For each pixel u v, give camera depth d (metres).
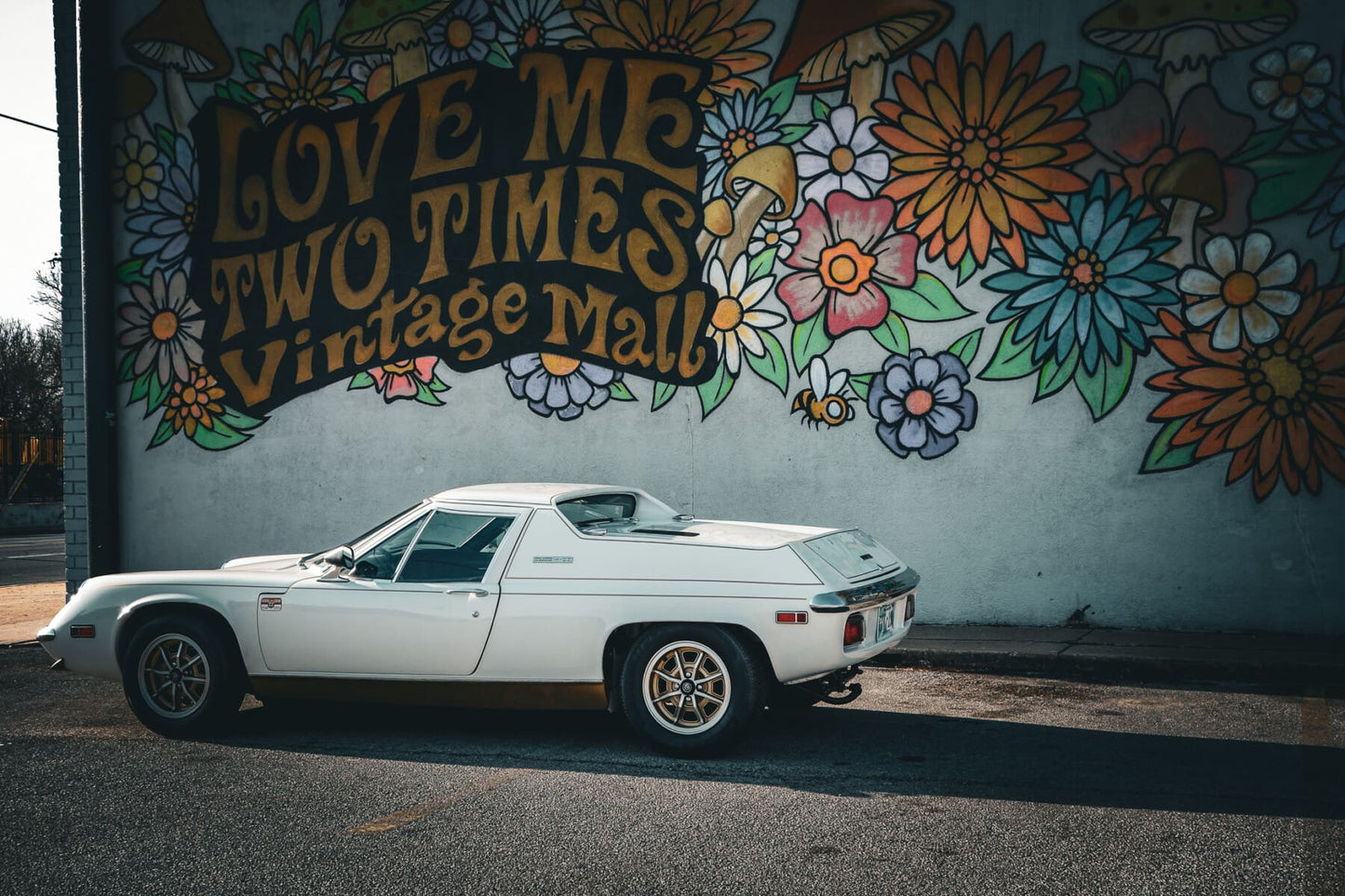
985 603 9.59
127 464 11.70
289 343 11.35
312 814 4.88
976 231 9.61
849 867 4.11
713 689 5.74
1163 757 5.59
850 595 5.64
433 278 10.98
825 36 9.95
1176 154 9.16
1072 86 9.38
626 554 5.97
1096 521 9.35
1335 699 7.02
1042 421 9.47
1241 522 9.03
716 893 3.89
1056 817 4.65
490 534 6.23
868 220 9.85
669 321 10.34
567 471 10.61
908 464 9.77
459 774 5.51
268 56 11.41
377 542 6.45
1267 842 4.29
